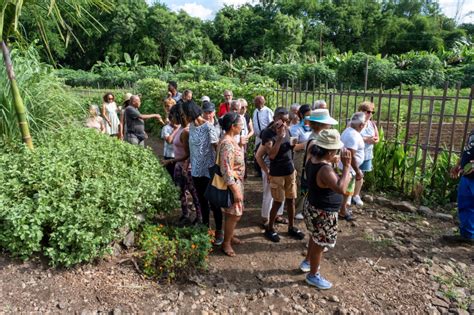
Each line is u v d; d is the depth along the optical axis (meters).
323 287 3.52
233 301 3.34
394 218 5.16
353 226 4.91
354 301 3.37
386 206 5.59
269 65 32.34
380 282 3.67
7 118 4.63
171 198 4.58
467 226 4.36
